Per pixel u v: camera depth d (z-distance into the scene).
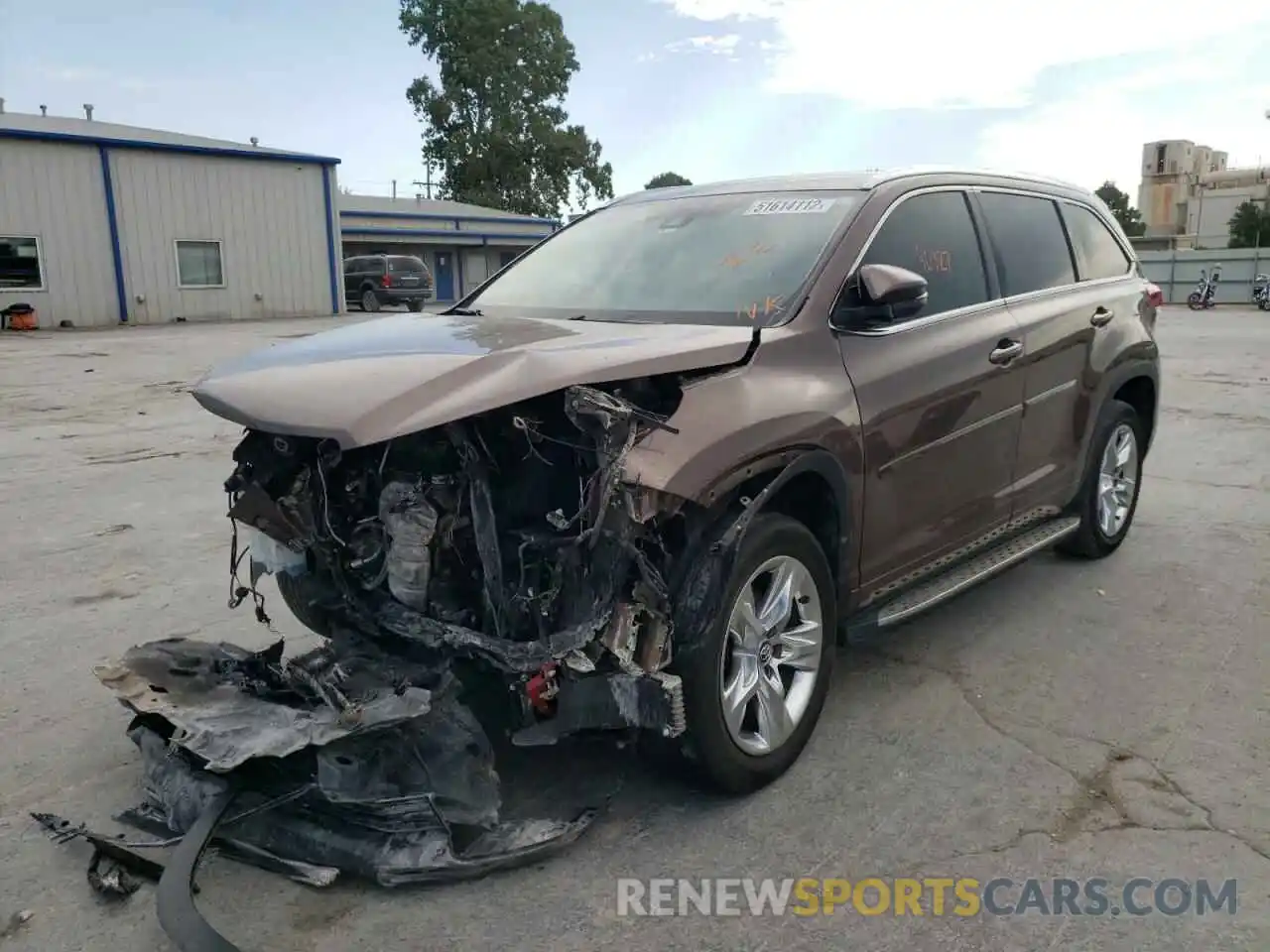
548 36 65.38
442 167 65.88
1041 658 4.56
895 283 3.67
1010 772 3.59
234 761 2.80
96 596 5.36
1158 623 4.97
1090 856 3.10
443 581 3.14
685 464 3.08
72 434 10.09
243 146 32.44
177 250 29.08
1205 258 36.50
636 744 3.27
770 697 3.46
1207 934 2.75
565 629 3.03
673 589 3.19
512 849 2.97
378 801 2.85
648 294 4.14
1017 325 4.64
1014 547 4.84
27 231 26.47
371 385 2.95
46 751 3.75
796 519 3.74
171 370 15.95
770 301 3.82
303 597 3.40
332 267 32.53
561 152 64.75
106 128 30.62
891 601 4.10
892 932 2.77
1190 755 3.70
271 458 3.27
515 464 3.15
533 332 3.56
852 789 3.48
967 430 4.32
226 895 2.90
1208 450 9.17
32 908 2.87
